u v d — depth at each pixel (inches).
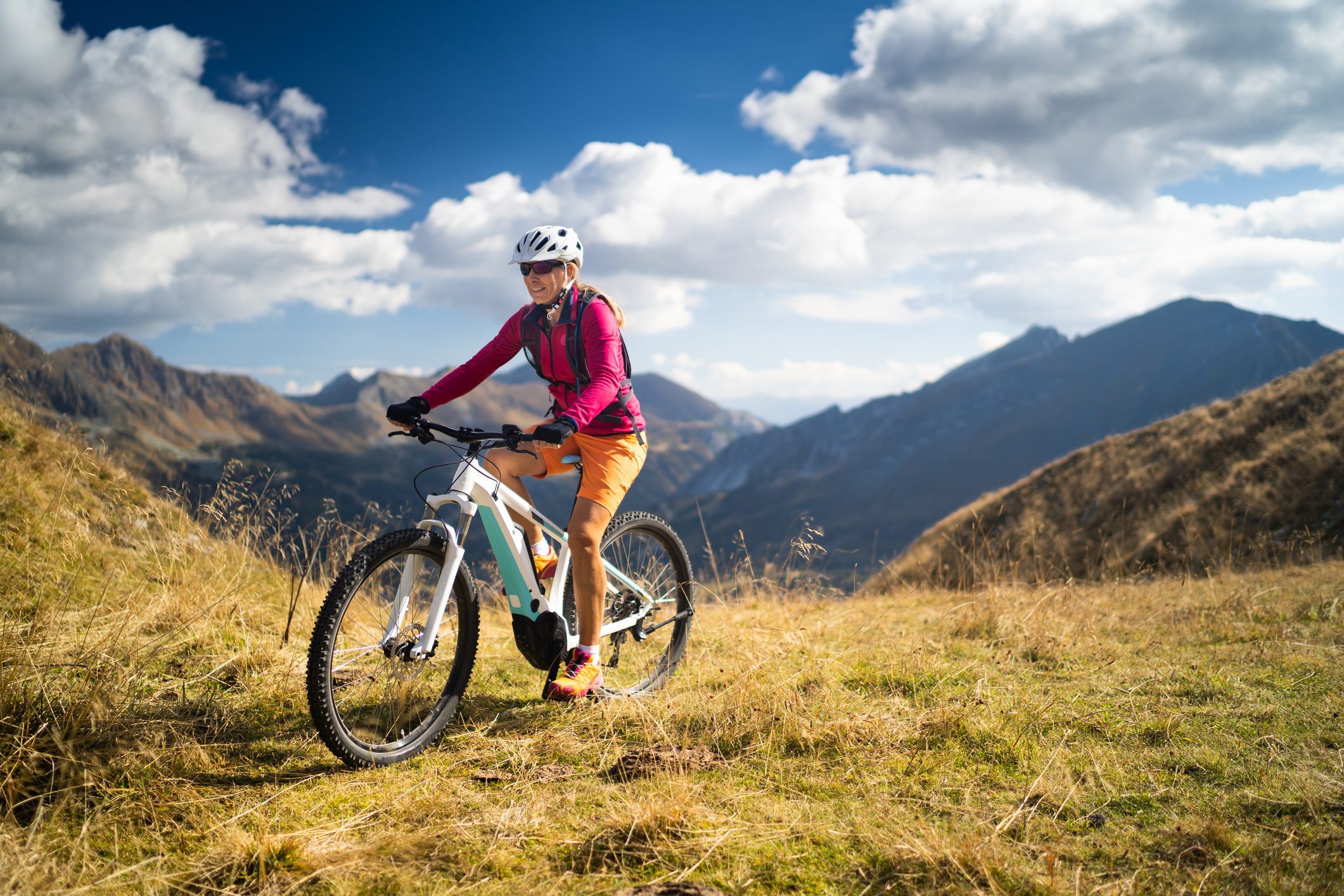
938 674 138.4
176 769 92.9
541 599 121.6
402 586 105.3
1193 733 104.9
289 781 93.2
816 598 233.6
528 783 93.4
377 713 109.2
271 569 202.5
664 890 68.1
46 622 128.2
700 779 94.6
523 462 123.6
